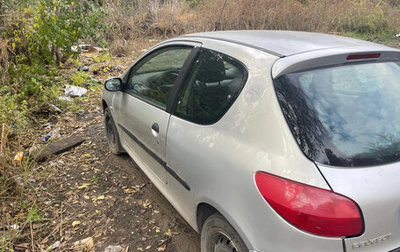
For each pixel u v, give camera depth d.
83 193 3.45
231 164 1.85
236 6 11.02
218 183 1.94
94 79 6.91
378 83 1.98
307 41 2.18
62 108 5.55
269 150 1.70
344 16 11.78
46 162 4.02
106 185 3.59
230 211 1.84
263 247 1.67
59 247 2.72
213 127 2.09
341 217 1.47
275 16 10.95
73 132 4.87
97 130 4.94
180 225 2.96
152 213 3.13
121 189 3.51
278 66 1.84
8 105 4.52
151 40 10.47
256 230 1.69
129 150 3.66
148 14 11.65
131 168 3.91
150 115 2.86
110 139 4.25
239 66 2.08
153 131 2.77
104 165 3.99
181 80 2.57
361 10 11.92
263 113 1.79
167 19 11.51
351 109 1.79
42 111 5.33
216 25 10.69
